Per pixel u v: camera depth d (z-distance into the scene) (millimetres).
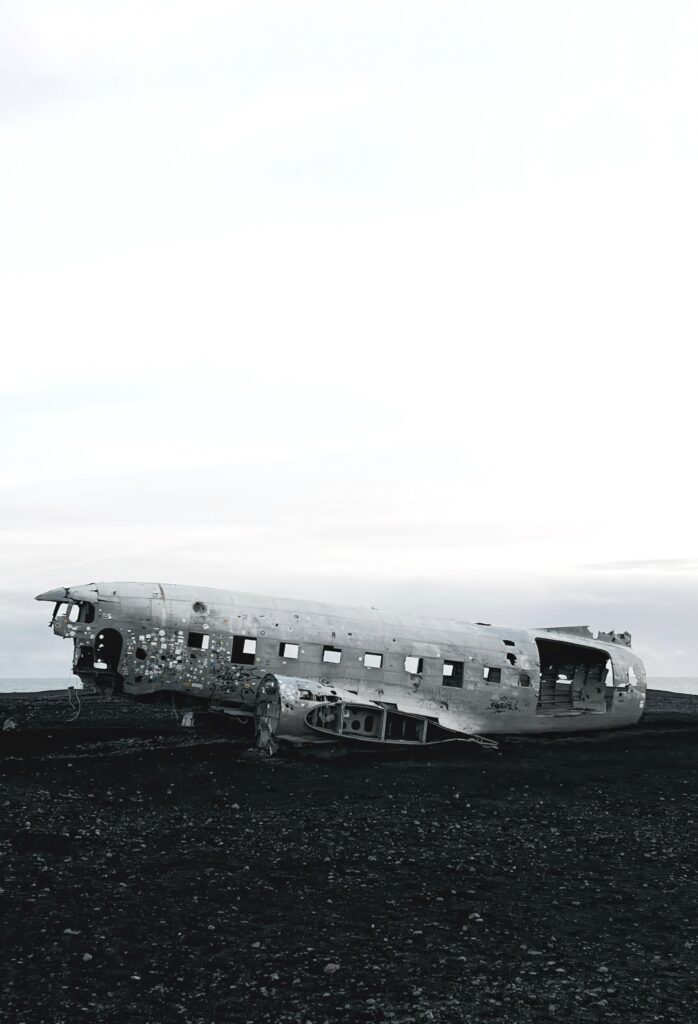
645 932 12117
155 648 25516
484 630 30484
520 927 12219
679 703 45406
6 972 10156
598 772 24375
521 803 20234
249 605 27156
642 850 16469
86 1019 9141
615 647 32281
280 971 10484
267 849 15570
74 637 25281
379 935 11766
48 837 15570
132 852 15008
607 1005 9805
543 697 32594
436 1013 9523
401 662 28078
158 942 11211
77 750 24578
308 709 23781
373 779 22062
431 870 14758
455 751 26734
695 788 22531
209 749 24875
